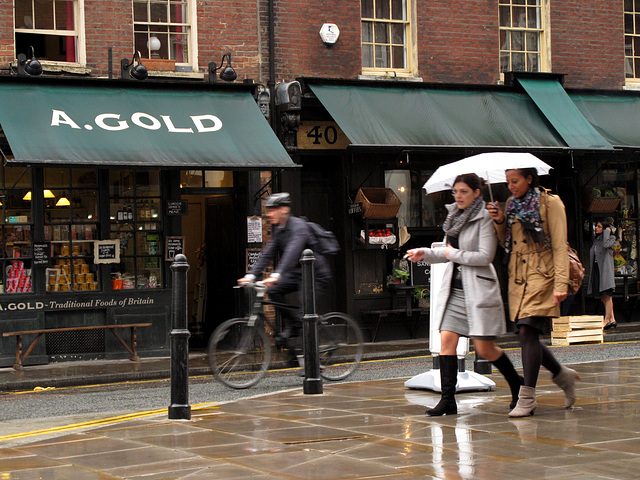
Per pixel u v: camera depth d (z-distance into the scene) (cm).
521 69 1959
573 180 1942
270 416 823
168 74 1631
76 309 1538
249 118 1598
